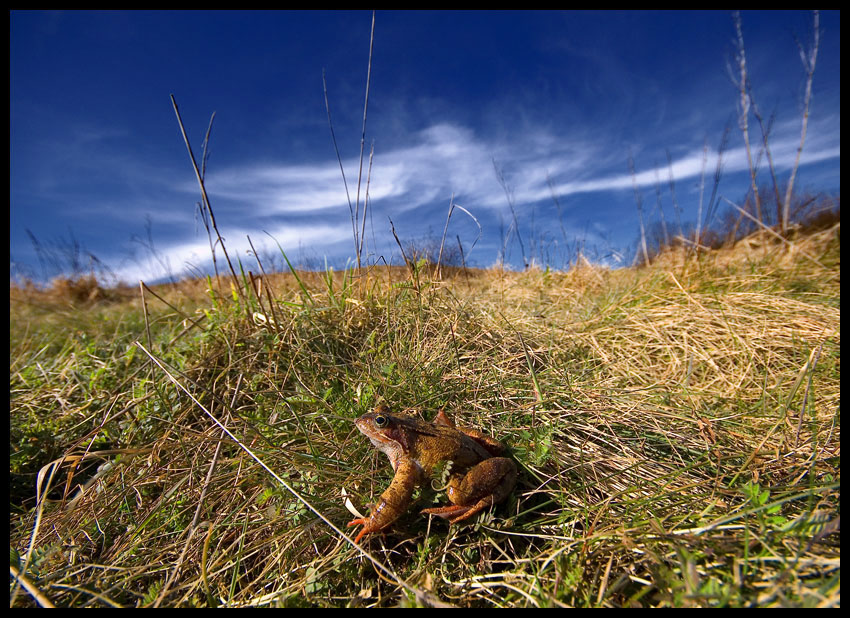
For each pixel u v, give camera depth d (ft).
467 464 0.64
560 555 0.58
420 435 0.65
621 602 0.52
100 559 0.68
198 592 0.60
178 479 0.79
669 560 0.54
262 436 0.77
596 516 0.64
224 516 0.70
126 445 0.92
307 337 1.10
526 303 1.72
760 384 1.06
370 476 0.71
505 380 1.00
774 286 1.59
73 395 1.15
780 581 0.48
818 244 2.08
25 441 0.96
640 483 0.70
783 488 0.66
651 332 1.31
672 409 0.95
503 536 0.63
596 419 0.89
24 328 1.97
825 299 1.44
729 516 0.57
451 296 1.29
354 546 0.59
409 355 1.04
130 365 1.22
